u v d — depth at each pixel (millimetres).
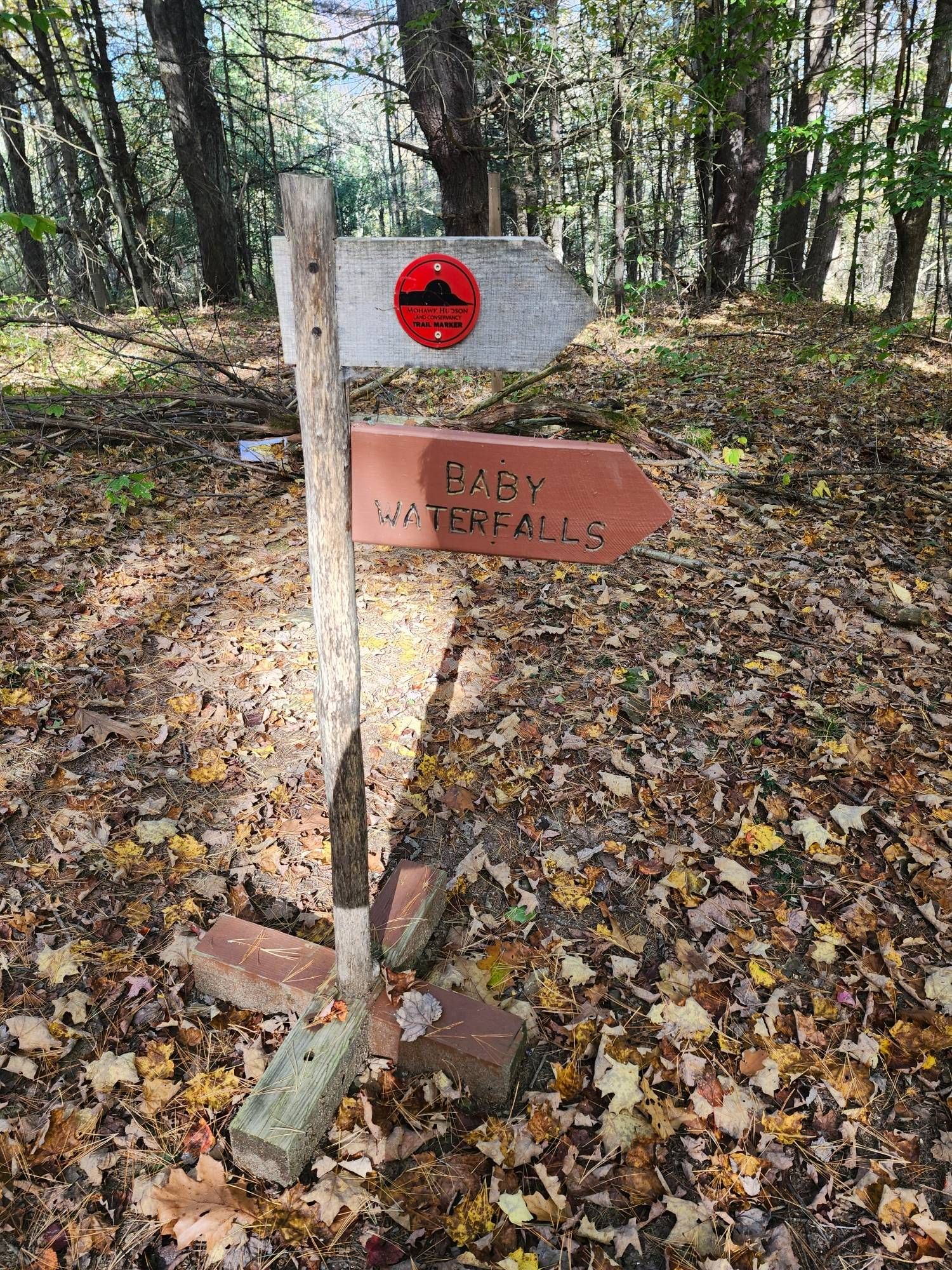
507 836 2881
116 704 3305
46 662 3518
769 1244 1779
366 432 1704
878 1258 1768
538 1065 2158
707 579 4539
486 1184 1866
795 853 2834
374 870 2697
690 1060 2121
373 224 34375
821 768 3189
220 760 3088
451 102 9359
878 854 2828
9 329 9680
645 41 9906
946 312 13203
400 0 9227
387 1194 1834
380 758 3203
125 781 2953
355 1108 2018
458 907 2609
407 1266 1716
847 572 4559
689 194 18953
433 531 1791
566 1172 1886
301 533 4957
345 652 1757
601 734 3338
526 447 1638
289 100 24750
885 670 3795
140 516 5031
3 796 2818
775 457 6125
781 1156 1938
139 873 2605
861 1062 2154
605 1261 1724
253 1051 2117
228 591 4246
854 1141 1979
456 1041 2031
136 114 20500
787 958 2457
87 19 14289
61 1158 1861
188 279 20578
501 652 3877
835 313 12227
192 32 15750
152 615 3959
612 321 11570
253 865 2686
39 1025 2111
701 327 11227
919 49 11750
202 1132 1938
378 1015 2096
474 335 1541
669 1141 1971
